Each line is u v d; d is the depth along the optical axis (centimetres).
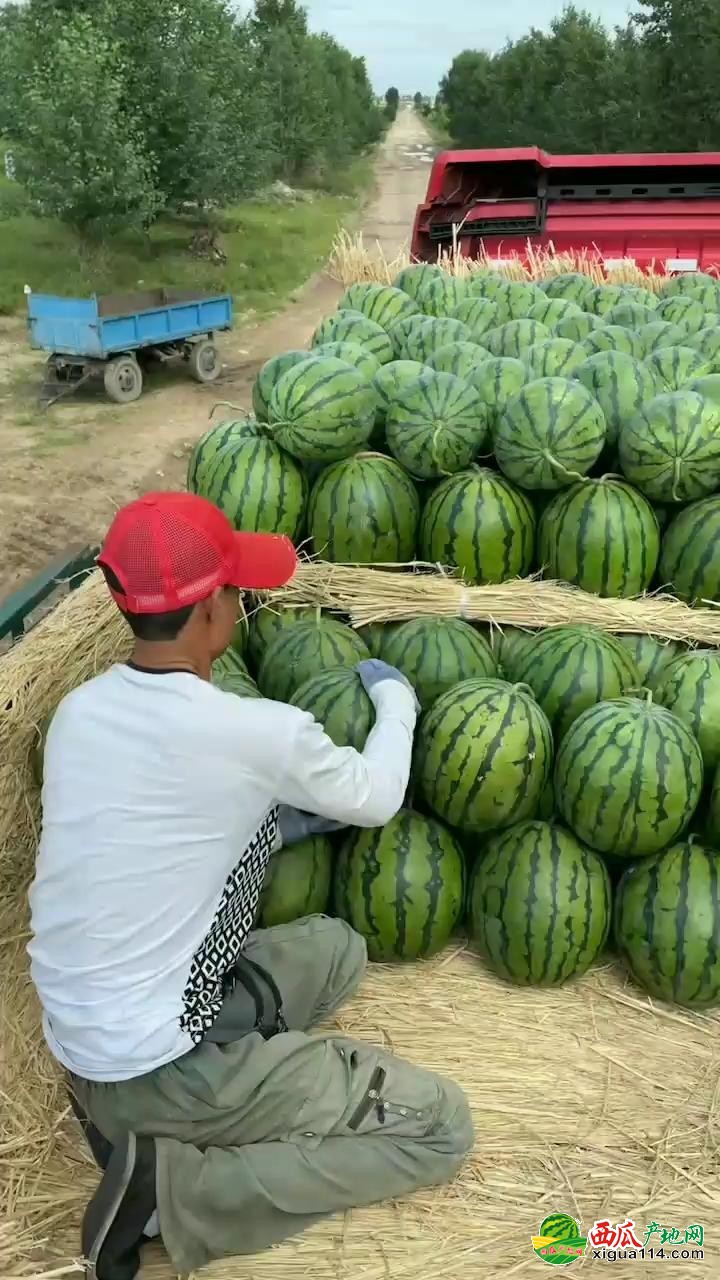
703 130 2336
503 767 313
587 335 492
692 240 930
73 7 1936
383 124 6388
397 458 406
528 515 399
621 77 2533
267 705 237
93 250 1906
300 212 2883
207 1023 239
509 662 375
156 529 225
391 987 324
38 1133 277
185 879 229
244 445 405
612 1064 301
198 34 1958
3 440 1048
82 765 230
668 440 374
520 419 377
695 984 311
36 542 816
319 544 405
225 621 244
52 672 386
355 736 324
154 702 228
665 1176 271
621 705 322
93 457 1002
